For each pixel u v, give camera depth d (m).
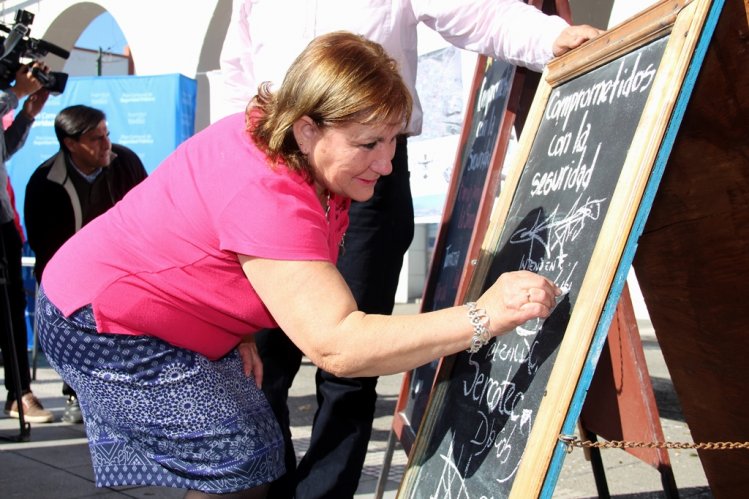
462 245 2.86
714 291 1.96
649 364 6.16
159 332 1.84
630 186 1.54
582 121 1.97
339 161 1.68
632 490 3.22
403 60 2.66
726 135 1.75
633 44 1.82
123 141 7.51
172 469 1.91
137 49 11.45
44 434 4.55
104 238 1.88
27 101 5.02
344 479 2.59
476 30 2.42
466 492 1.80
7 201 4.73
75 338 1.86
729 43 1.62
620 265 1.51
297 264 1.64
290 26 2.70
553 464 1.49
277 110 1.71
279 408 2.78
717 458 2.20
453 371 2.22
